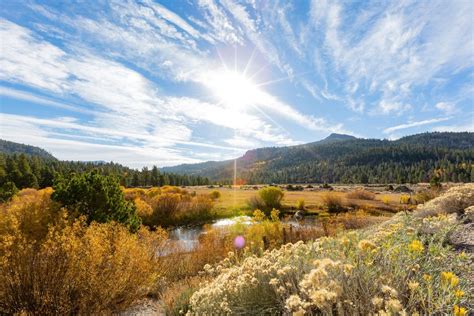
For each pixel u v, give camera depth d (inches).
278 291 102.6
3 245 176.2
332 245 143.9
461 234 151.2
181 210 1069.8
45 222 243.3
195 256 353.4
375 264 104.0
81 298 180.9
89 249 196.4
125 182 3358.8
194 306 131.3
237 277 127.0
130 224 376.2
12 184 918.4
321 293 68.4
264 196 1240.8
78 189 332.5
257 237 410.9
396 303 64.0
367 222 594.6
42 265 178.5
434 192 882.1
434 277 91.7
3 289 168.2
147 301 231.3
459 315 63.3
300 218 962.7
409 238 121.5
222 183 5007.4
